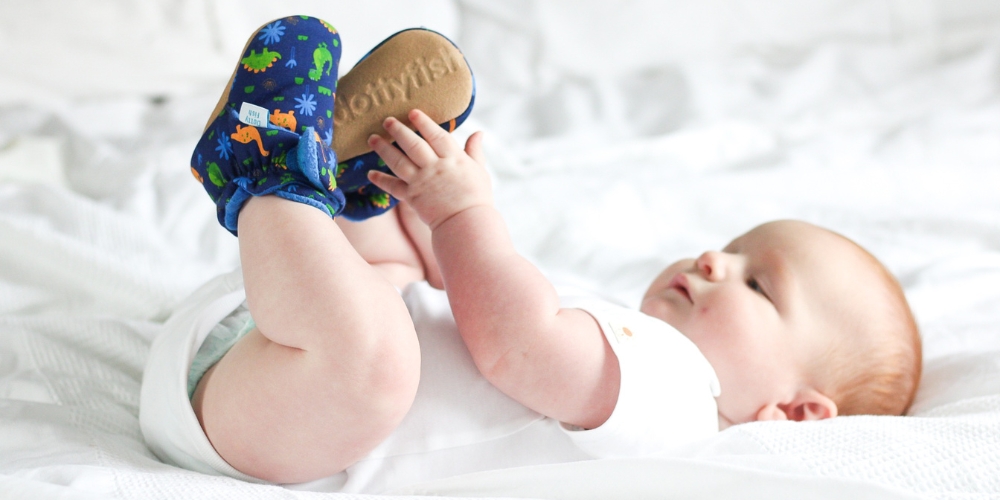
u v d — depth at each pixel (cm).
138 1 215
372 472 80
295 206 73
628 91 237
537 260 149
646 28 253
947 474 75
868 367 101
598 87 237
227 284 87
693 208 169
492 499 70
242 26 225
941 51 254
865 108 219
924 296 130
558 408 82
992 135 197
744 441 80
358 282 71
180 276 127
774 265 104
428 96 81
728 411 99
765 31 258
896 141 197
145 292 118
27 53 206
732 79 236
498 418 83
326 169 75
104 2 212
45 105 204
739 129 204
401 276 102
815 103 229
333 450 75
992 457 78
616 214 163
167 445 82
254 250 72
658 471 73
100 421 88
